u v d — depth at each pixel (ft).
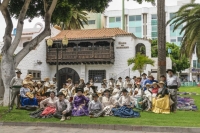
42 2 54.65
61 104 35.99
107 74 93.45
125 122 32.40
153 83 44.04
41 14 56.90
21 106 43.93
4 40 47.70
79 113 37.55
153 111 41.55
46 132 29.35
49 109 37.06
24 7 47.50
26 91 44.98
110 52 90.53
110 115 37.91
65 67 98.07
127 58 91.97
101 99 41.19
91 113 36.47
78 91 38.91
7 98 47.01
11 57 47.37
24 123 34.27
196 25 74.54
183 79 225.56
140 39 96.53
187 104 50.11
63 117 34.86
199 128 28.63
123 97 38.96
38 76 92.58
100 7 53.57
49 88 49.55
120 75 91.61
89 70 95.86
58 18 54.95
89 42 94.63
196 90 103.30
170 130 29.25
